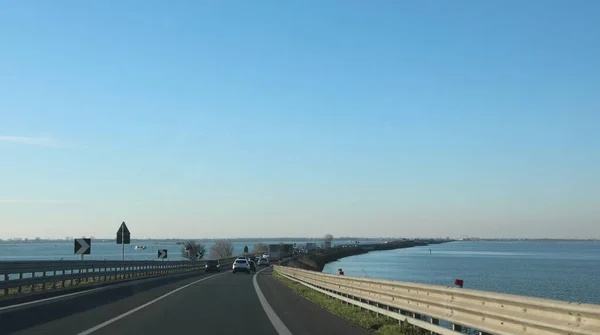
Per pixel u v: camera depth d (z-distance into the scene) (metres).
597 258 132.12
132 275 44.25
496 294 9.50
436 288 12.06
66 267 29.89
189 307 20.48
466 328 12.02
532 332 8.54
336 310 19.19
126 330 14.23
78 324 15.27
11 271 23.00
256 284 37.03
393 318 15.39
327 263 136.88
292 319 16.92
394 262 110.75
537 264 98.06
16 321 15.79
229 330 14.42
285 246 121.50
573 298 37.31
